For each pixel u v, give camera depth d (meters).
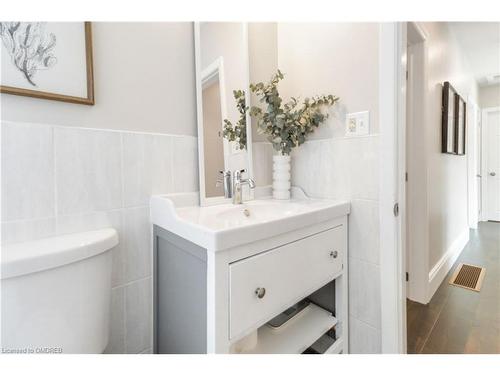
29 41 0.76
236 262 0.75
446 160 2.54
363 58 1.15
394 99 1.06
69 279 0.70
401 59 1.07
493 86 4.38
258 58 1.42
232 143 1.30
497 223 4.41
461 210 3.22
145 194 1.01
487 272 2.46
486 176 4.54
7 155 0.73
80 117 0.85
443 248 2.47
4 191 0.72
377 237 1.12
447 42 2.50
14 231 0.74
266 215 1.16
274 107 1.31
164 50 1.05
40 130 0.78
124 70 0.95
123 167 0.95
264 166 1.47
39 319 0.65
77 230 0.85
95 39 0.88
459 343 1.47
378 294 1.13
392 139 1.06
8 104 0.73
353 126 1.19
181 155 1.11
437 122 2.23
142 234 1.00
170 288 0.94
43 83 0.78
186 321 0.86
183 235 0.83
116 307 0.95
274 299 0.85
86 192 0.86
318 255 1.03
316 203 1.19
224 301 0.72
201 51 1.16
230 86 1.29
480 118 4.51
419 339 1.52
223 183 1.25
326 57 1.28
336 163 1.26
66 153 0.82
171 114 1.08
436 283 2.14
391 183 1.07
